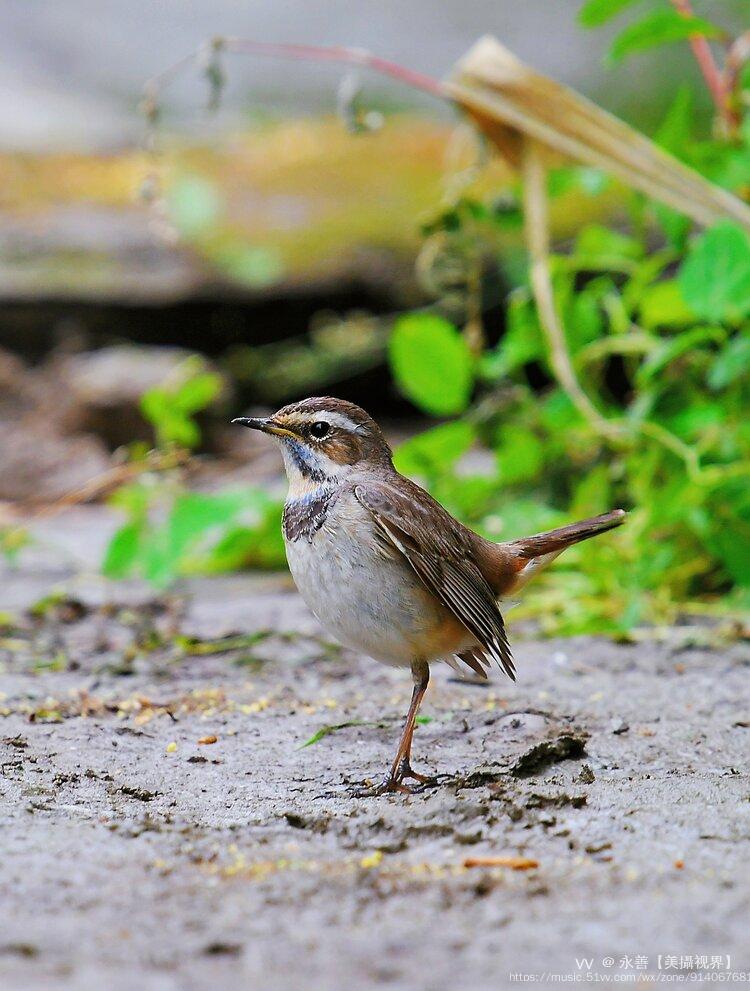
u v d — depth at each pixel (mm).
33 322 18203
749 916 5445
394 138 23938
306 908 5547
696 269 11242
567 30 31344
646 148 11852
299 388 18438
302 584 8109
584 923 5398
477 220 13680
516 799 7016
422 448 12984
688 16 11531
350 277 18578
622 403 17141
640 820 6730
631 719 8781
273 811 6961
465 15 32531
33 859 6074
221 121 25844
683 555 12195
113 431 16766
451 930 5336
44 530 15062
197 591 12758
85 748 8133
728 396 12531
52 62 28266
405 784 7473
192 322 18578
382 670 10125
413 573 7914
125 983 4824
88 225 19797
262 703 9227
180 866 6035
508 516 11977
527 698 9359
